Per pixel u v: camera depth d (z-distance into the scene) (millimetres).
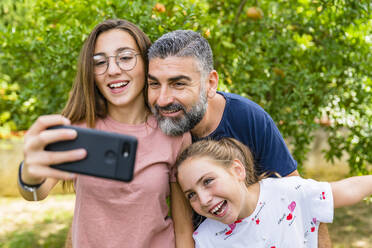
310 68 3432
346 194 1816
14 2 6516
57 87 3260
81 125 1738
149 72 1630
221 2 3619
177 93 1610
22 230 4738
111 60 1651
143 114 1779
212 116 1928
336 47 3307
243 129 1958
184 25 2613
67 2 3098
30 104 3314
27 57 3320
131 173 1127
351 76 3398
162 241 1674
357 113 3469
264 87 3098
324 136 5906
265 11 3578
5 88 3695
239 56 3201
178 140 1738
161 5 2699
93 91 1707
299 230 1793
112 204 1593
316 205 1803
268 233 1765
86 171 1133
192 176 1673
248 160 1851
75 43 2840
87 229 1606
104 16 2791
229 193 1678
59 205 5715
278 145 2006
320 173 5801
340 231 4684
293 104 3150
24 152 1124
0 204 5688
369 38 3387
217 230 1800
